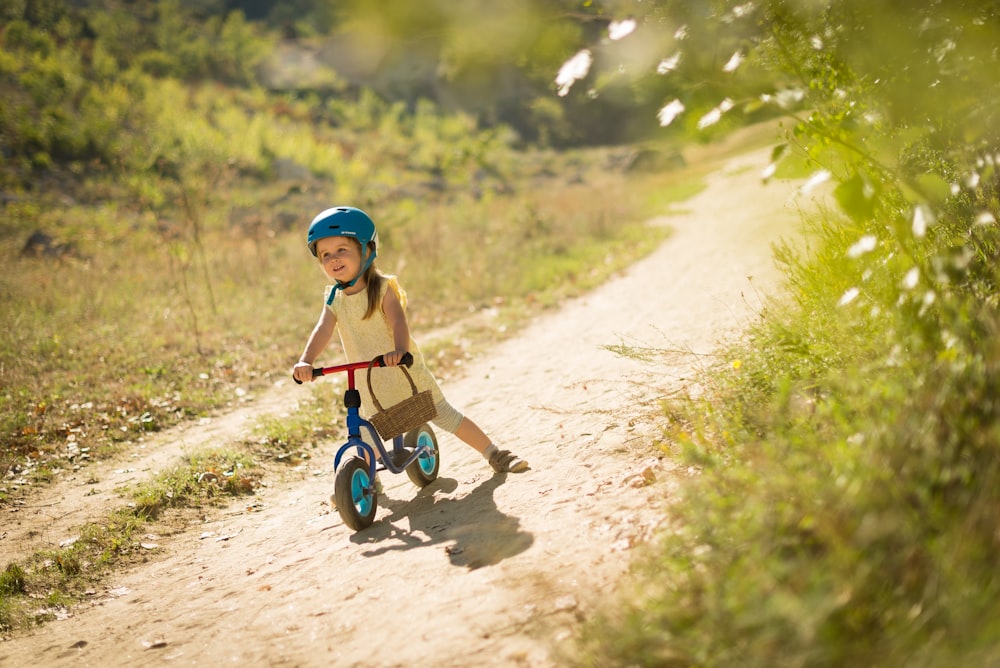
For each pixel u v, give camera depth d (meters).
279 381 8.57
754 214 15.44
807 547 2.33
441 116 36.59
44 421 7.18
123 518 5.14
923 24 2.39
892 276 3.52
